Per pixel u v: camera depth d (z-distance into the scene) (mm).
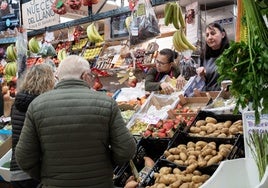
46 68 3285
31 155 2262
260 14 1959
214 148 2584
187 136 2832
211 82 4086
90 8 5387
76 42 6211
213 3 4746
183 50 4113
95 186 2225
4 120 5453
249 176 2359
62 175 2189
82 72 2371
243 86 1961
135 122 3574
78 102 2227
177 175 2467
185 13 4777
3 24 7262
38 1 6145
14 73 6277
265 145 2223
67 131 2186
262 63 1873
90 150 2211
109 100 2295
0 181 4461
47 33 5859
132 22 4074
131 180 2709
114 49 5590
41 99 2266
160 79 4352
